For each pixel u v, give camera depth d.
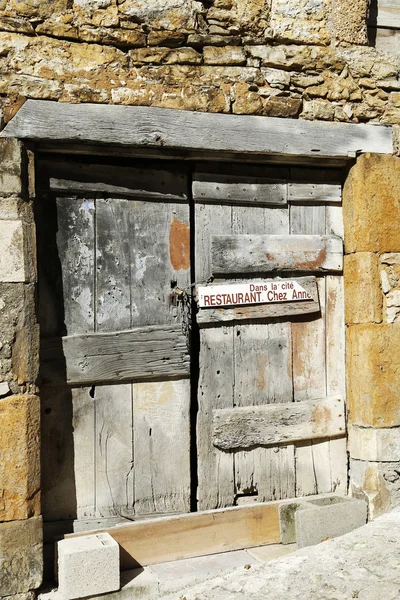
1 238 3.31
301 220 4.16
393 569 3.01
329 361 4.19
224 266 3.96
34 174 3.46
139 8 3.62
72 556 3.17
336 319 4.21
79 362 3.63
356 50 4.06
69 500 3.62
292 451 4.09
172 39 3.69
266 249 4.04
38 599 3.24
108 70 3.57
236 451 3.98
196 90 3.73
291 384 4.11
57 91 3.46
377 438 3.97
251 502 4.00
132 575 3.46
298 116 3.95
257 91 3.86
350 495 4.13
